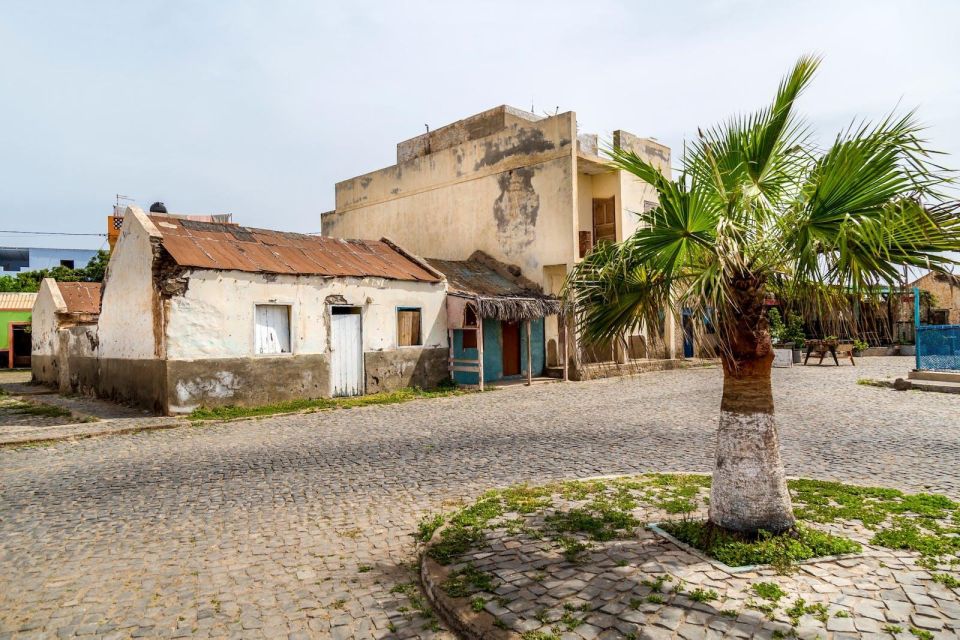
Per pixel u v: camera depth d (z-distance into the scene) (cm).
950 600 365
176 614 404
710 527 475
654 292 489
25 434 1103
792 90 457
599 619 356
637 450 869
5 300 3344
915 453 805
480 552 470
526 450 893
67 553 518
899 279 388
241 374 1383
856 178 388
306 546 525
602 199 2234
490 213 2205
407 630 378
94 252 5069
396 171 2588
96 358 1739
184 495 694
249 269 1395
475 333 1931
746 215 438
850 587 385
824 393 1455
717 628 340
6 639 374
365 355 1614
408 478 748
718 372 2133
